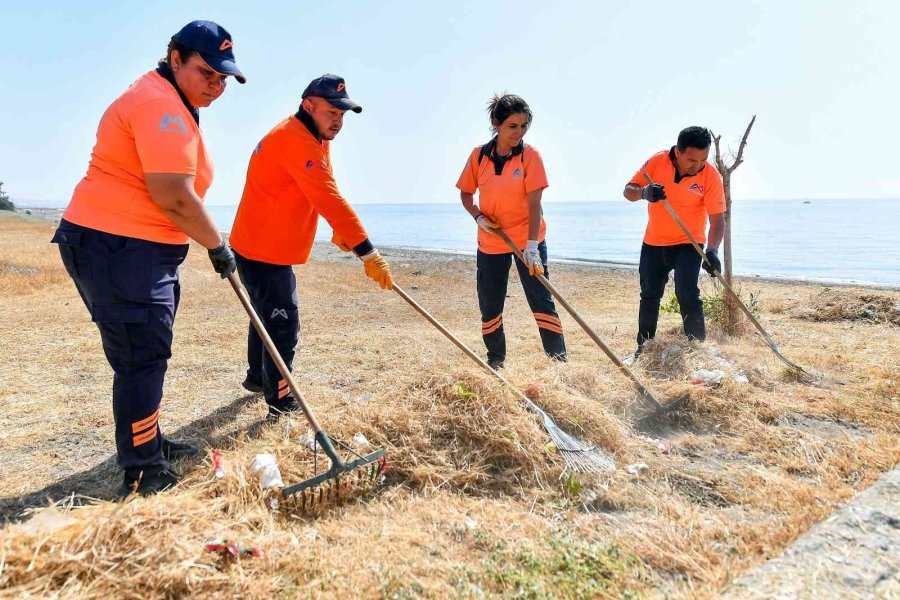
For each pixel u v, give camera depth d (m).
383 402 3.63
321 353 5.98
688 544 2.54
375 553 2.46
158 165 2.65
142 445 2.92
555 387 3.95
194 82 2.91
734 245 29.39
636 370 4.76
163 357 2.95
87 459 3.53
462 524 2.73
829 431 3.82
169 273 2.96
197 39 2.82
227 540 2.37
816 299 8.02
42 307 8.45
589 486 3.14
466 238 45.19
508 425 3.40
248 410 4.29
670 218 5.29
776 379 4.76
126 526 2.22
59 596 1.97
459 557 2.48
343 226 3.68
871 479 3.06
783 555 2.19
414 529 2.70
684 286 5.34
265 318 3.95
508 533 2.67
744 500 2.97
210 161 3.10
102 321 2.78
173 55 2.87
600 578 2.29
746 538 2.57
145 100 2.69
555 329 4.86
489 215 4.87
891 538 2.24
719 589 2.10
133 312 2.78
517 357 5.70
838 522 2.37
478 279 5.11
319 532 2.65
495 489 3.14
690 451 3.63
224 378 5.12
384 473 3.11
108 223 2.74
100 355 5.84
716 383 4.33
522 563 2.40
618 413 4.04
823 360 5.25
